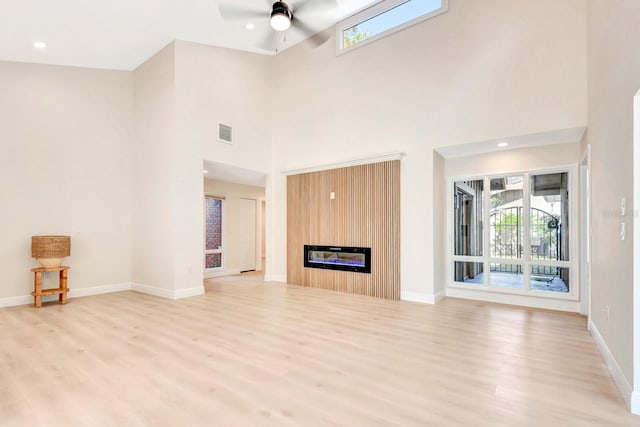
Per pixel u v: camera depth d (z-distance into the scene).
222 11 3.33
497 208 5.00
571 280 4.40
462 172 5.27
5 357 2.82
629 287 2.12
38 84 4.96
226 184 7.92
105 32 4.43
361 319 3.99
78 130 5.32
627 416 1.95
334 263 5.81
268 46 4.05
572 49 3.80
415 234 4.97
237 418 1.92
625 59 2.24
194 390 2.25
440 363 2.71
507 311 4.39
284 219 6.65
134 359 2.78
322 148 6.04
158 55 5.41
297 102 6.44
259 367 2.62
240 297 5.21
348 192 5.66
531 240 4.73
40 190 4.94
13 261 4.69
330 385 2.33
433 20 4.82
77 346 3.07
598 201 3.09
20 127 4.79
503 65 4.24
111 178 5.66
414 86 4.99
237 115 6.11
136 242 5.77
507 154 4.89
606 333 2.76
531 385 2.34
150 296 5.26
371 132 5.43
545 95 3.95
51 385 2.32
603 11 2.86
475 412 1.99
